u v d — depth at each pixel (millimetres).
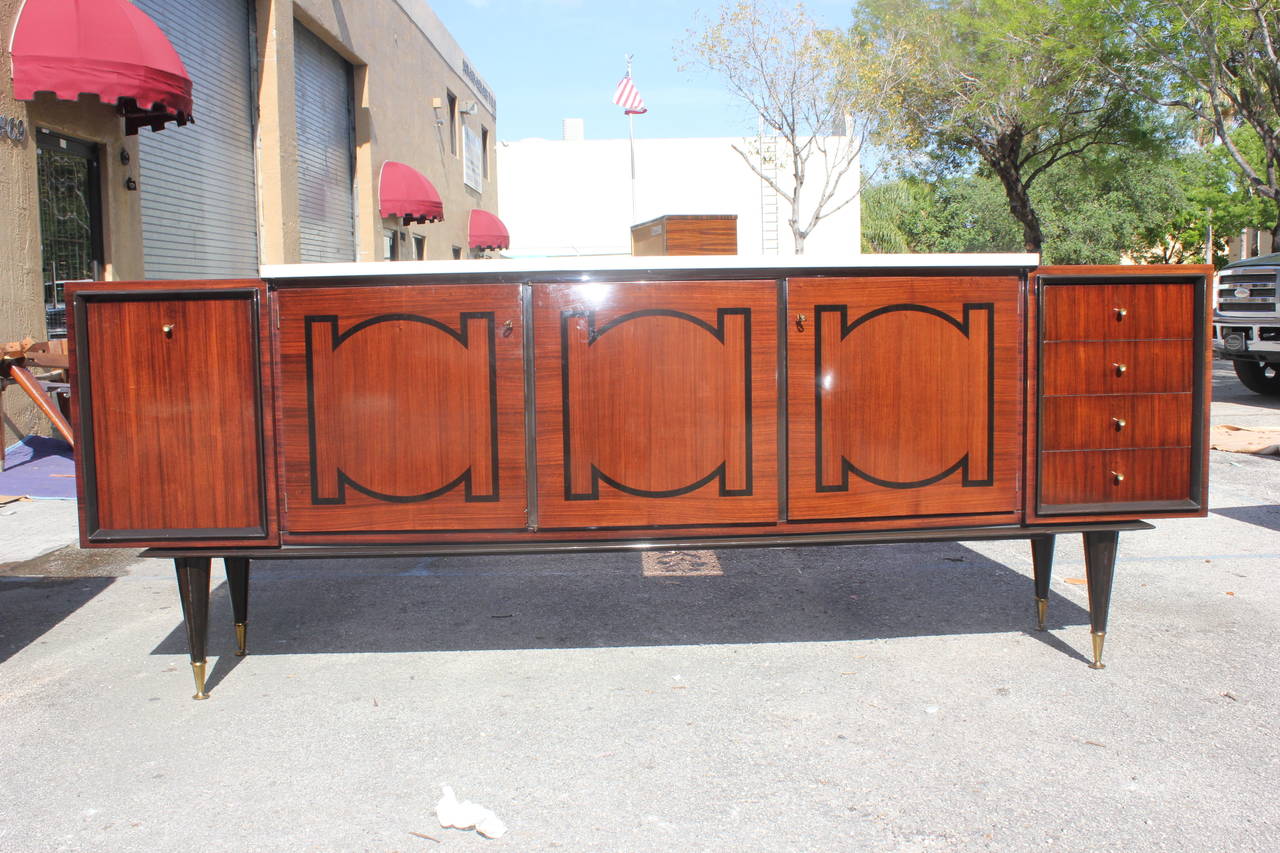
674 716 2859
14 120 6973
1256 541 4957
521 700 3000
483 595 4156
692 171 34625
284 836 2223
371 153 14664
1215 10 11969
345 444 2787
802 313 2809
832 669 3221
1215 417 10164
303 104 12664
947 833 2195
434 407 2783
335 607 4008
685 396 2812
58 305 7734
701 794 2391
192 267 9875
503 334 2766
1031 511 2930
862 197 34531
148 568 4629
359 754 2637
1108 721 2775
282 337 2756
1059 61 15094
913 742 2660
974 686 3051
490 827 2215
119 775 2525
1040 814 2270
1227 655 3297
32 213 7195
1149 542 4969
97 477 2777
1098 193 31125
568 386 2787
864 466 2869
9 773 2541
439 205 15781
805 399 2832
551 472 2809
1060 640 3471
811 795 2377
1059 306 2881
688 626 3707
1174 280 2918
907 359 2855
